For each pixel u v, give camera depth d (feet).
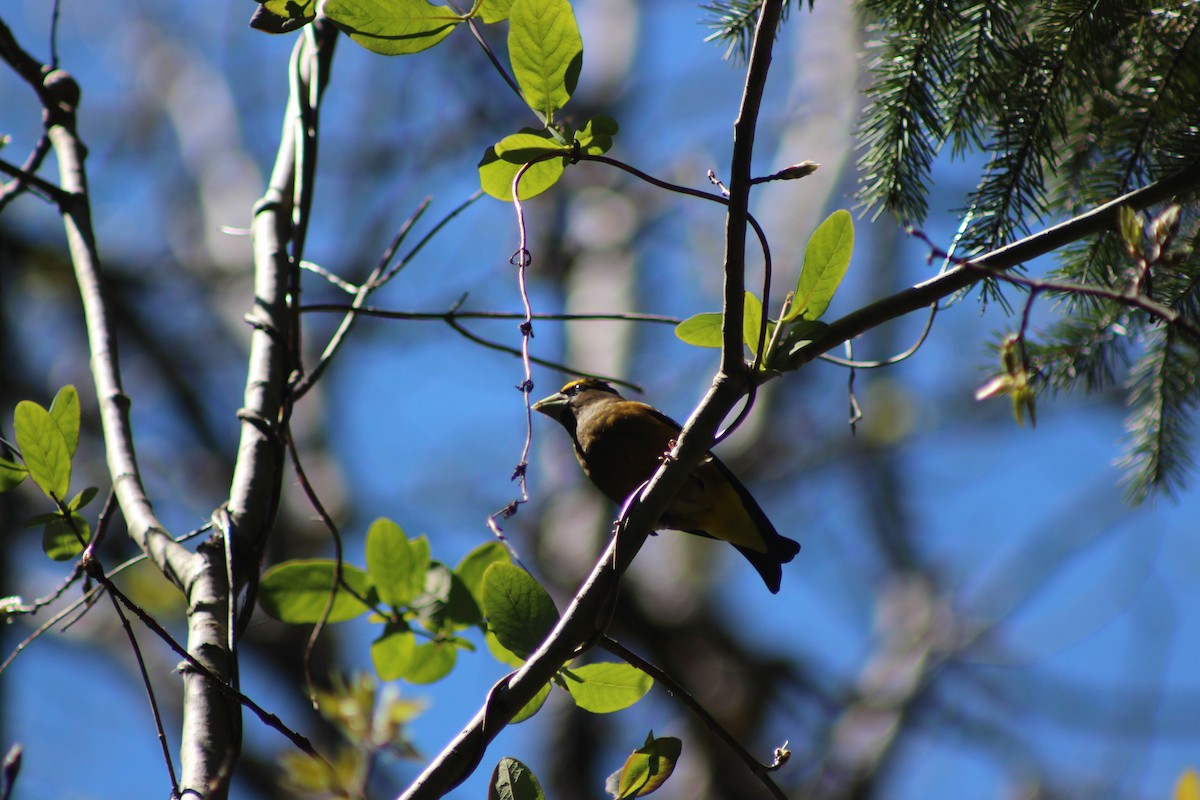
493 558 17.99
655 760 13.88
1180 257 12.71
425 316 19.58
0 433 15.42
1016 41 17.26
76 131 21.27
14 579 38.96
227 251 61.41
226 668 14.02
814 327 14.78
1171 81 16.96
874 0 17.44
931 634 50.42
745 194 13.32
